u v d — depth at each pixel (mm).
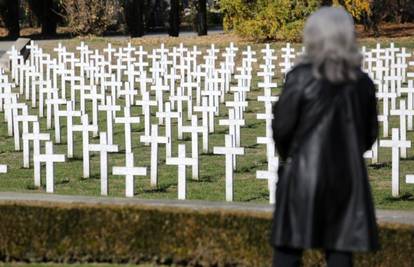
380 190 18172
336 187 7125
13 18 72875
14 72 37781
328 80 7199
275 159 15625
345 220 7105
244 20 49500
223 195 17344
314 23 7184
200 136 25359
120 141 24703
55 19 74812
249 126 27141
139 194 17547
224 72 34625
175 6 66938
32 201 10828
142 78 33062
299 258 7473
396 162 17328
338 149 7184
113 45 49438
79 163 21531
